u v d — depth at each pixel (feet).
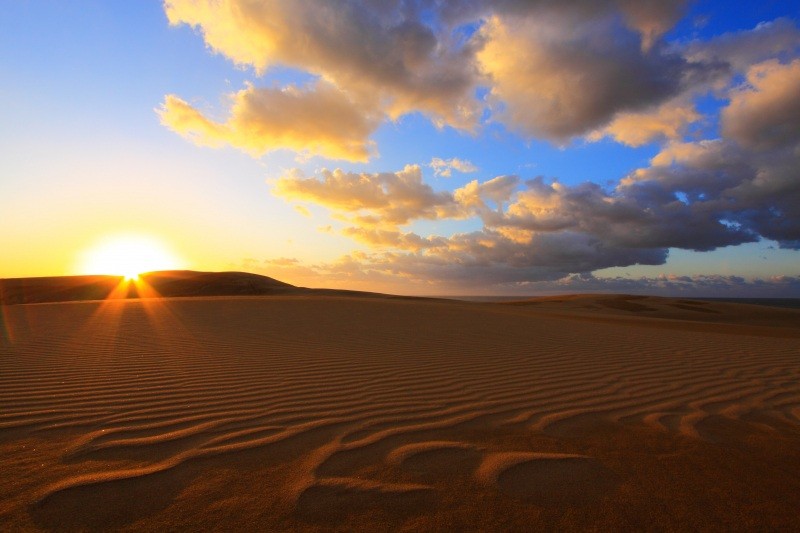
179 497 7.86
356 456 9.72
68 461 9.27
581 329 38.40
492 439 11.02
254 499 7.80
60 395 14.14
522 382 17.30
